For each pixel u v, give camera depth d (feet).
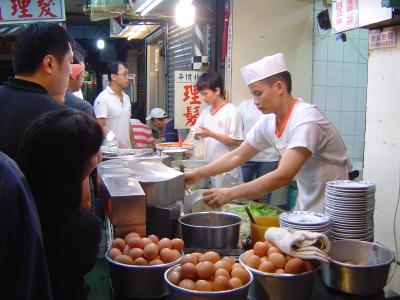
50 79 5.78
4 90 5.57
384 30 9.72
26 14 13.12
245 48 14.83
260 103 7.02
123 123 14.83
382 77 9.89
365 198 5.53
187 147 11.71
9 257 3.10
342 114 15.96
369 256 5.18
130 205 5.28
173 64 19.30
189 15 13.84
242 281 4.22
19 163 4.06
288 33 15.10
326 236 4.92
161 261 4.71
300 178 7.50
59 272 4.14
